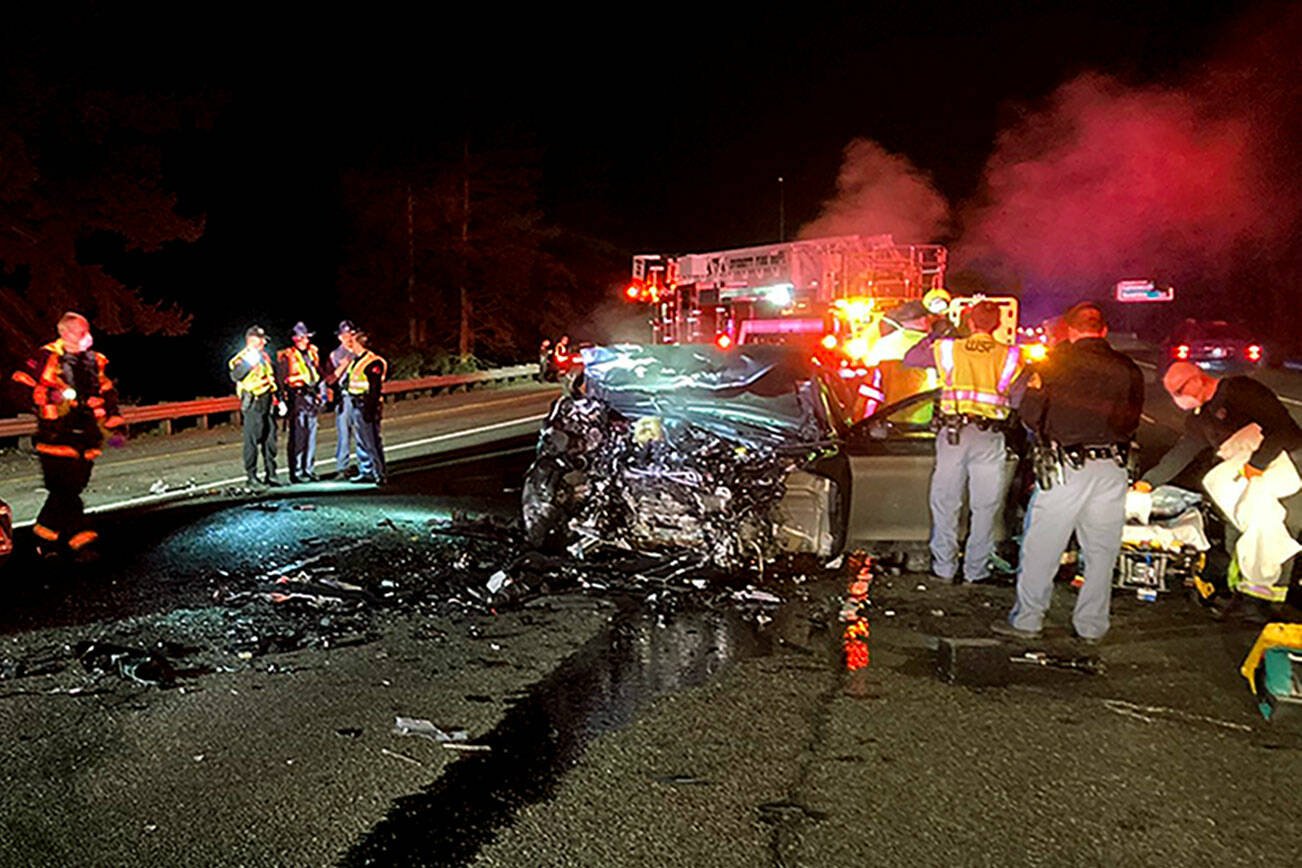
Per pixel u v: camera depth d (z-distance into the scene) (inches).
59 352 323.9
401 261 1697.8
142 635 258.4
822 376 346.9
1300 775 186.7
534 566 316.5
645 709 214.5
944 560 314.7
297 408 495.5
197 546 349.1
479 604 285.0
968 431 303.6
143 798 175.5
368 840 162.7
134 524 386.3
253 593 292.0
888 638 261.3
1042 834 165.5
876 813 171.8
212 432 814.5
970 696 222.5
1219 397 287.6
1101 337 253.3
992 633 263.4
